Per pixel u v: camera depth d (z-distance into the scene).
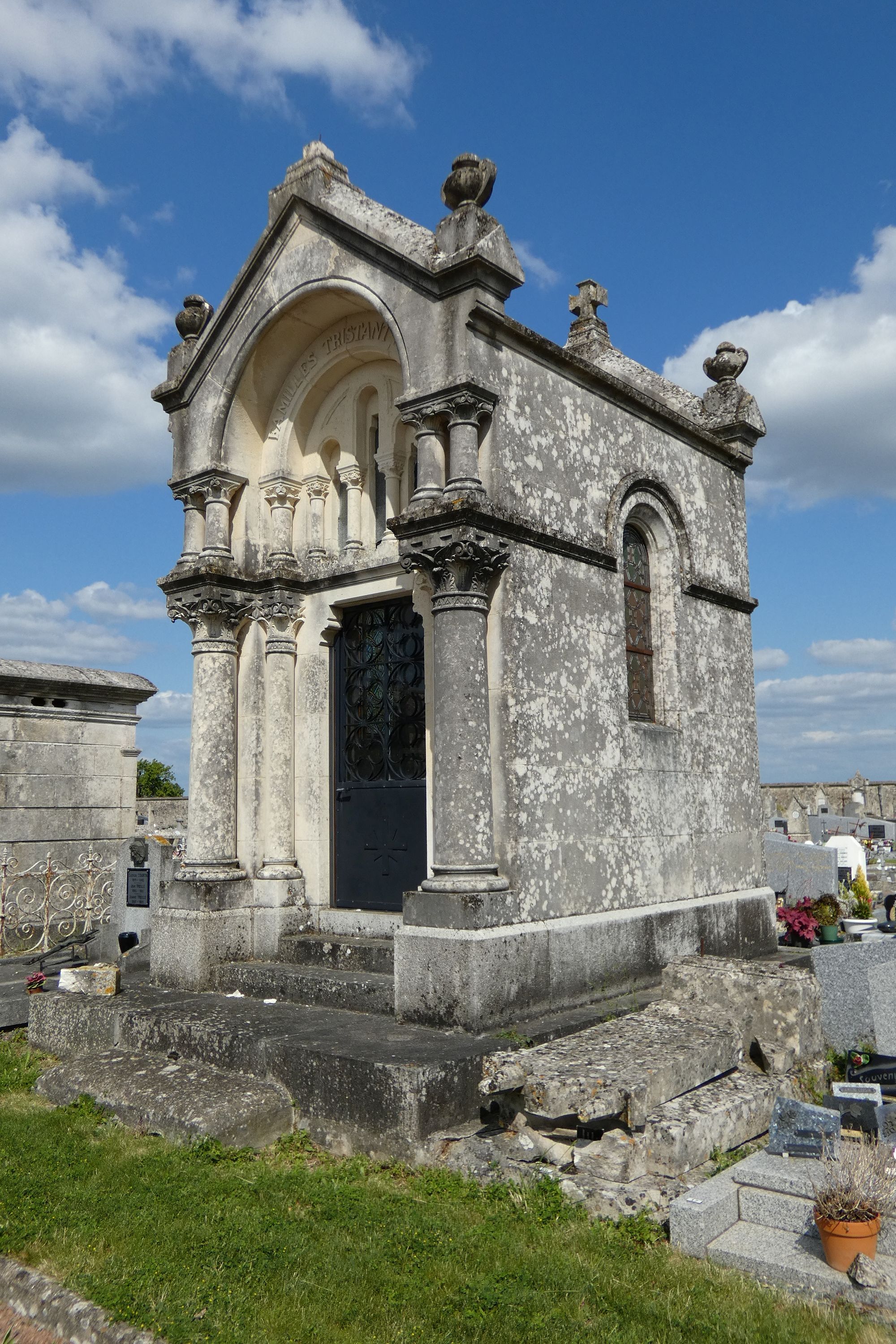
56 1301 4.55
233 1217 5.38
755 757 12.07
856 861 18.95
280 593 10.17
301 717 10.31
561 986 8.08
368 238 8.80
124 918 11.99
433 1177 5.91
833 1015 8.59
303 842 10.15
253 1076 7.09
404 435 10.03
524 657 8.31
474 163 8.42
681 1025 7.05
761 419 12.62
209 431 10.26
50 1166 6.14
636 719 10.36
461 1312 4.46
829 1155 5.23
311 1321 4.36
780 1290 4.73
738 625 12.12
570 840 8.59
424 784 9.51
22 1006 9.69
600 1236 5.16
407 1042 6.92
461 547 7.77
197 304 10.87
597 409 9.89
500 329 8.50
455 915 7.44
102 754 16.70
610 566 9.59
